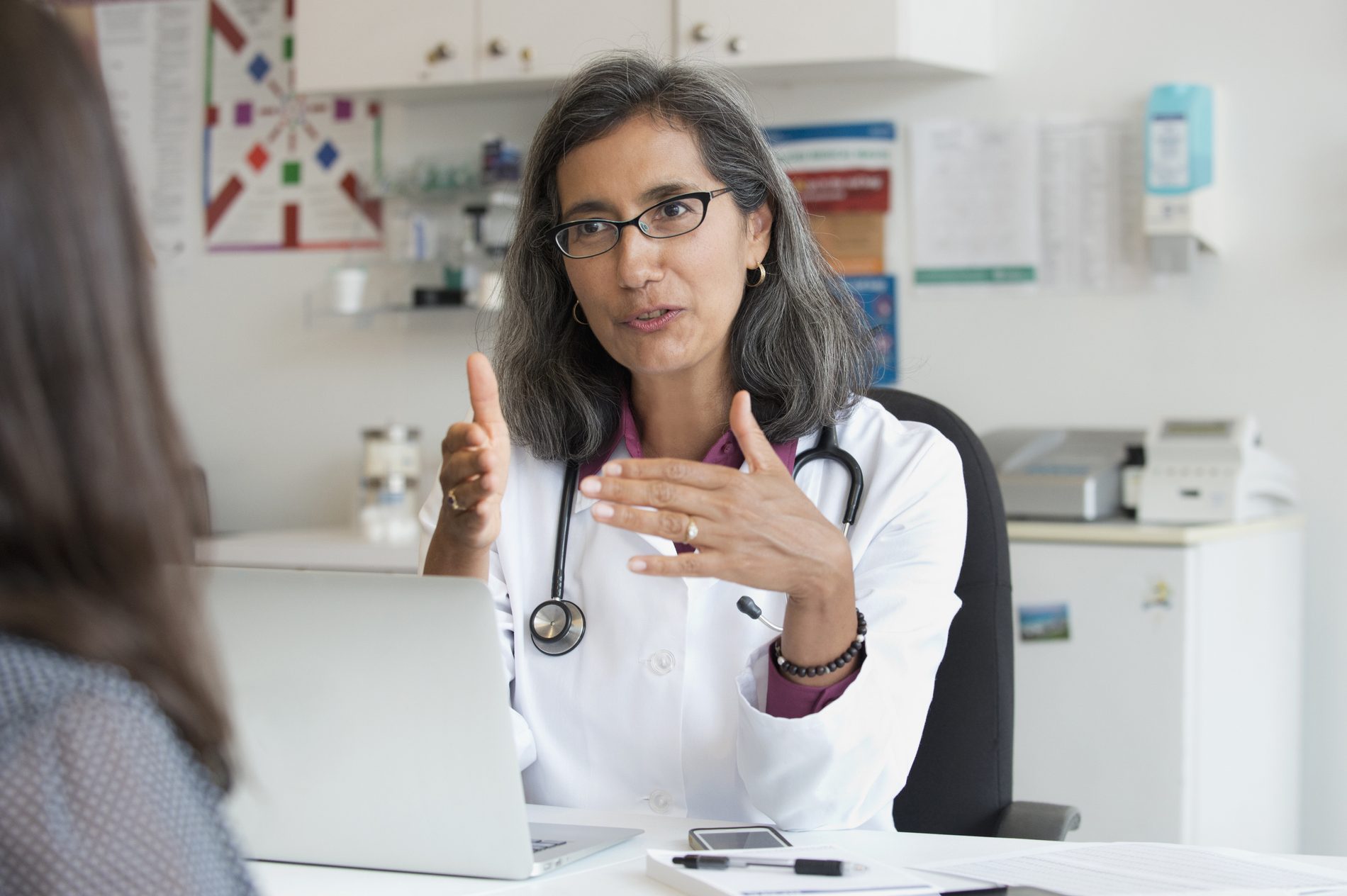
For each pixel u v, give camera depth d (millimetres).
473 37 2912
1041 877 955
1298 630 2629
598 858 1043
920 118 2951
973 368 2934
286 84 3426
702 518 1029
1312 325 2684
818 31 2709
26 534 510
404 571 2805
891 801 1315
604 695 1343
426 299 3188
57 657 506
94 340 520
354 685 956
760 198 1392
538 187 1440
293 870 1013
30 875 475
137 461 534
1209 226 2691
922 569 1309
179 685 548
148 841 494
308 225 3412
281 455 3453
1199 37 2748
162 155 3521
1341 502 2664
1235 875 958
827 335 1416
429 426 3330
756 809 1293
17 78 503
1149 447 2465
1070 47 2840
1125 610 2281
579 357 1490
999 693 1451
